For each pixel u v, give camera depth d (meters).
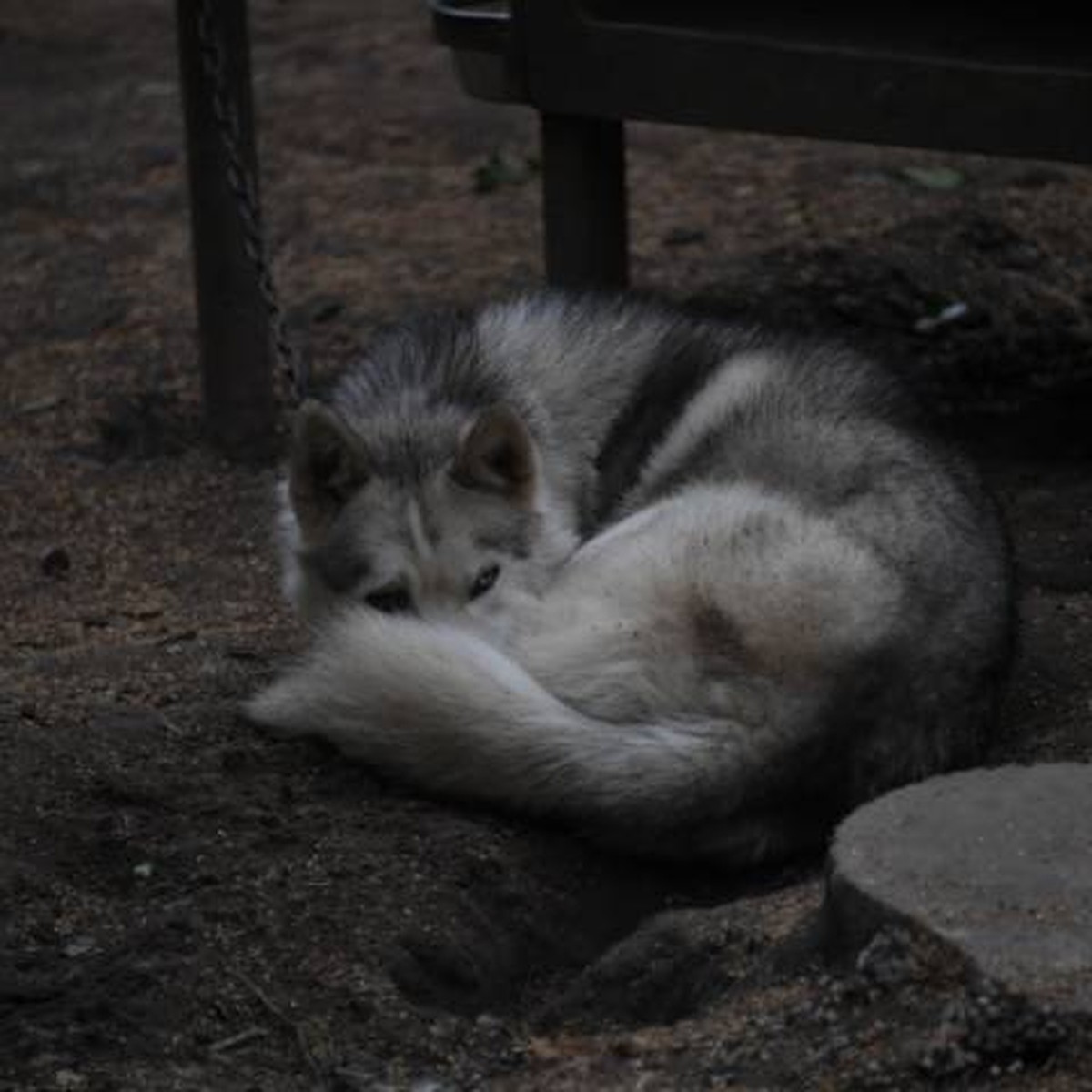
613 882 8.92
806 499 9.49
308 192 19.30
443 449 10.02
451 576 9.63
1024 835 7.43
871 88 11.88
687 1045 7.12
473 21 13.12
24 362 16.39
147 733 9.61
